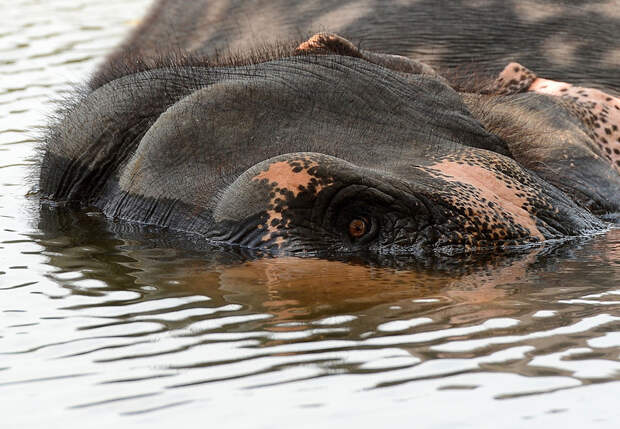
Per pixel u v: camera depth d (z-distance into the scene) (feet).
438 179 61.11
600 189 71.56
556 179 71.51
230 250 57.82
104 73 80.53
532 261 55.67
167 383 37.45
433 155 64.28
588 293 47.93
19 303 48.21
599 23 100.99
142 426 33.99
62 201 72.90
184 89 70.33
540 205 63.36
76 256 58.03
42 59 128.16
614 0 103.65
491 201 61.00
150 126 69.82
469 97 78.59
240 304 47.06
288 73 67.00
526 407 34.63
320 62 68.03
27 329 44.19
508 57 97.60
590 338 40.83
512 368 37.83
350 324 43.42
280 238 57.16
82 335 43.16
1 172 82.17
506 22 101.09
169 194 64.08
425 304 46.37
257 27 107.65
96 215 68.64
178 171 64.13
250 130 63.57
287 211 57.31
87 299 48.73
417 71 75.20
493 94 82.33
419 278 51.67
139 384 37.45
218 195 61.67
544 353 39.27
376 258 56.08
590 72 96.17
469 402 35.06
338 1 107.65
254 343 41.34
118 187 69.56
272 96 64.90
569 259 56.13
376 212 57.57
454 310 45.27
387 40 100.53
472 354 39.29
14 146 90.17
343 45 71.51
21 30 148.25
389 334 41.91
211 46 107.04
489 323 43.11
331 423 33.76
